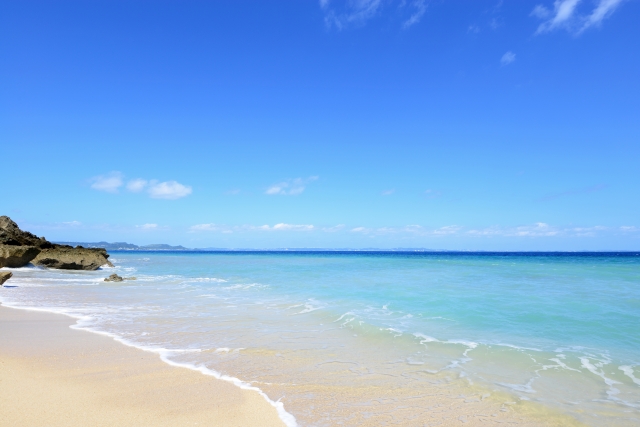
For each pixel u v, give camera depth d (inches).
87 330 485.4
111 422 229.9
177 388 290.7
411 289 874.8
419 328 494.6
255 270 1692.9
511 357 375.9
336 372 335.3
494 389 299.0
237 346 415.8
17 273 1434.5
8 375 307.3
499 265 1892.2
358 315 581.9
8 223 1770.4
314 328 506.9
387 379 319.0
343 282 1074.1
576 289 842.2
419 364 358.0
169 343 425.4
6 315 581.9
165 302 742.5
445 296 752.3
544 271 1402.6
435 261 2524.6
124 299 784.9
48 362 347.3
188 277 1358.3
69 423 226.1
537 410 263.3
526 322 520.4
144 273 1581.0
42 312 614.9
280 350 401.7
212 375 322.3
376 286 951.0
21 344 409.7
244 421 237.6
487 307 628.1
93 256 1835.6
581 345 414.0
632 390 297.0
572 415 256.2
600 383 311.0
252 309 657.0
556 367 347.6
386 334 466.3
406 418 249.1
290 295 831.7
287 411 255.0
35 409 244.4
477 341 432.5
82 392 277.6
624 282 983.6
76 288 989.8
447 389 298.8
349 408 262.4
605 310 592.1
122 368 335.0
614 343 419.2
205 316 593.0
